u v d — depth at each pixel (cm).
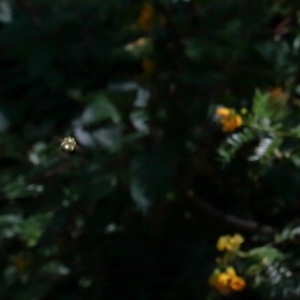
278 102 270
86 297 275
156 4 273
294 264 262
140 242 274
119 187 271
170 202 272
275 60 270
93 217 274
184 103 270
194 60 271
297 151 260
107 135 272
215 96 270
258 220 272
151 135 271
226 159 262
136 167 263
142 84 272
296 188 265
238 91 271
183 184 269
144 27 274
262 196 272
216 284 261
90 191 266
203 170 270
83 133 273
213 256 269
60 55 275
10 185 275
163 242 274
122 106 272
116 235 275
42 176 274
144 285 273
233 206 273
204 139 268
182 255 271
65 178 273
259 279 262
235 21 268
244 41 268
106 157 268
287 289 260
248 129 261
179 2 273
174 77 270
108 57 275
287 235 263
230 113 262
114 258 275
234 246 263
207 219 273
